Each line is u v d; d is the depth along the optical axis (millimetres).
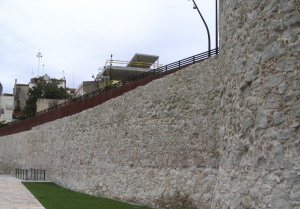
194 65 9648
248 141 5336
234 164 5734
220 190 6191
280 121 4684
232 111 6066
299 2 4598
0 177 21578
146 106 11344
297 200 4258
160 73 11984
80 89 41156
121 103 12773
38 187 15250
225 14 6688
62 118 18359
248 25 5512
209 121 8977
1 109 56875
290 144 4500
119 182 12102
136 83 13078
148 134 11055
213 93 8961
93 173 14039
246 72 5512
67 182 16281
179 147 9750
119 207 9773
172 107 10219
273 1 4977
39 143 21844
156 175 10398
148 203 10375
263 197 4750
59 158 18016
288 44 4699
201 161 9008
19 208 8961
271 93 4887
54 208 9172
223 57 6898
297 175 4328
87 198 11977
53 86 50094
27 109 46312
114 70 28203
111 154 12953
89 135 14953
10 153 28672
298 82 4516
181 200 9273
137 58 29594
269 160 4762
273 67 4891
